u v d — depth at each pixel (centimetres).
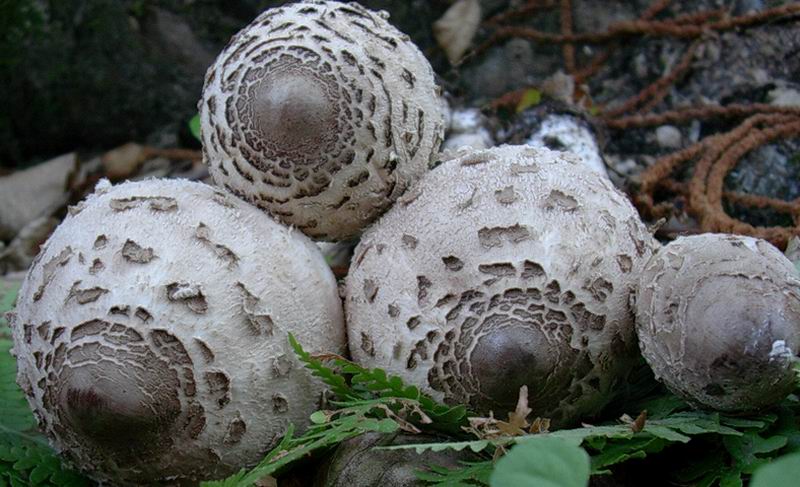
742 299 28
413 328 31
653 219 45
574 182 32
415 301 31
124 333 30
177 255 31
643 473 32
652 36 51
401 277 31
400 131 33
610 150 48
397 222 32
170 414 30
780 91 48
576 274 30
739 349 28
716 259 29
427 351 31
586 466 24
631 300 31
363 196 33
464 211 31
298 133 32
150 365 30
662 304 30
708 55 49
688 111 48
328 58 32
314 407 32
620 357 31
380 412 31
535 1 53
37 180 53
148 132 56
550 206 31
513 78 52
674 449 31
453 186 32
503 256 30
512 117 47
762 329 28
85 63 54
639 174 47
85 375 30
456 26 53
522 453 24
